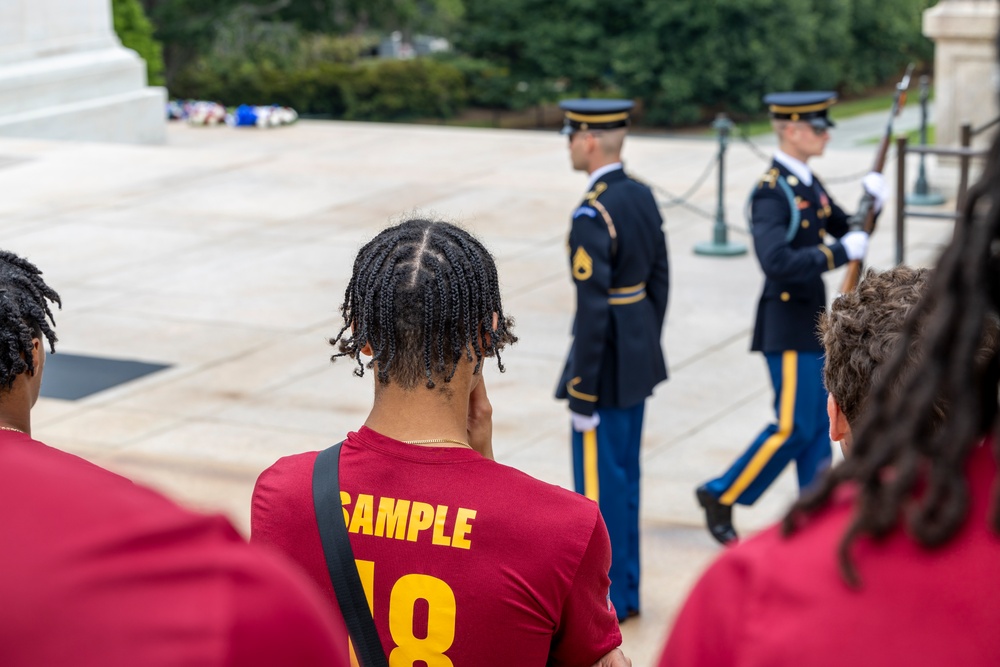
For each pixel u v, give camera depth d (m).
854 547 0.91
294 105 39.72
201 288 9.65
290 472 2.09
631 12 40.91
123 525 0.81
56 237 11.37
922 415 0.90
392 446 2.05
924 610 0.87
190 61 40.94
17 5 17.31
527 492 2.01
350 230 11.52
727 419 6.88
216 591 0.81
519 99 42.81
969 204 0.87
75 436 6.66
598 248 4.48
